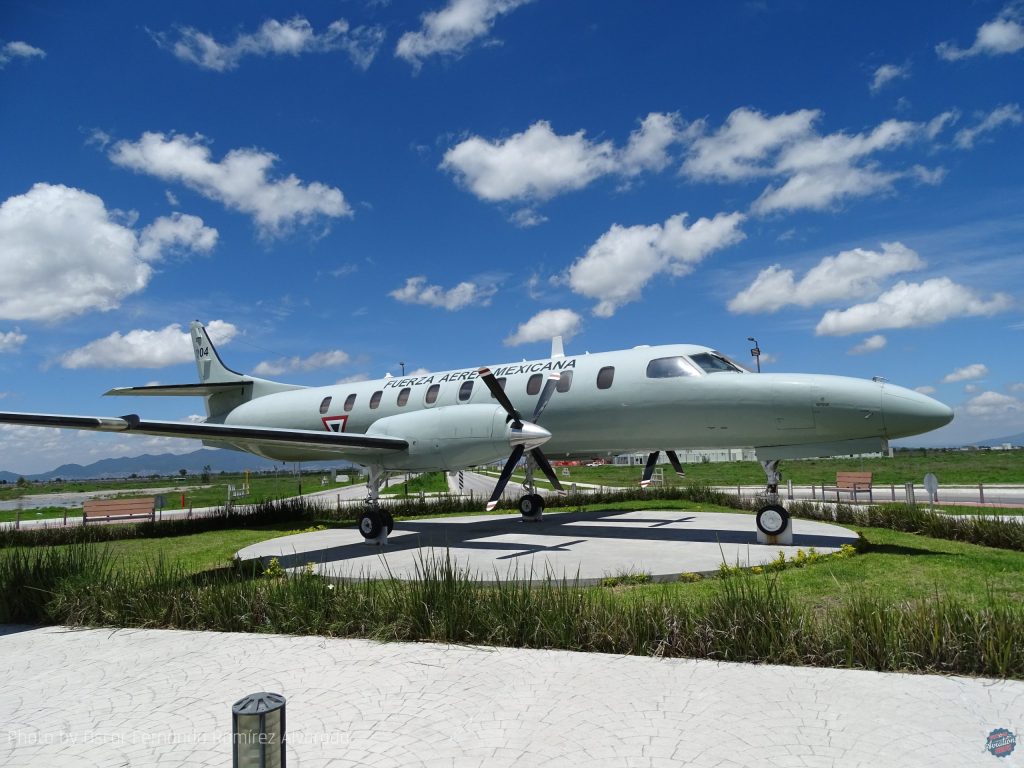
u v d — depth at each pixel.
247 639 6.02
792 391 10.52
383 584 7.34
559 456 14.88
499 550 10.69
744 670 4.77
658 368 11.93
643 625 5.38
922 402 9.88
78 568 7.75
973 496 22.86
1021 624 4.71
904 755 3.33
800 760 3.29
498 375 14.11
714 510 17.14
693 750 3.44
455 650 5.47
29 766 3.47
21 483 114.62
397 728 3.83
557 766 3.30
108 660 5.43
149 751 3.62
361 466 12.83
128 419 9.64
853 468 54.31
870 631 4.88
